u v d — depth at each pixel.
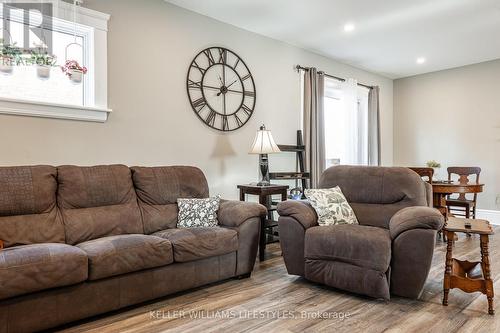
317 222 2.92
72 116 2.80
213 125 3.81
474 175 5.52
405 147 6.38
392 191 2.95
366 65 5.60
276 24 3.95
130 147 3.18
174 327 2.03
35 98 2.75
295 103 4.70
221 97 3.87
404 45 4.64
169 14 3.44
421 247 2.31
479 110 5.50
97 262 2.03
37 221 2.30
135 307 2.30
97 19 2.93
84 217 2.49
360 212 3.03
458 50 4.86
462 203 4.45
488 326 2.04
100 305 2.09
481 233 2.24
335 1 3.37
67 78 2.89
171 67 3.46
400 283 2.38
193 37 3.62
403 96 6.40
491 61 5.35
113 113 3.06
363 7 3.49
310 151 4.71
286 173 4.24
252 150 3.67
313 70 4.73
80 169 2.63
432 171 4.09
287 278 2.90
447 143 5.86
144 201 2.88
